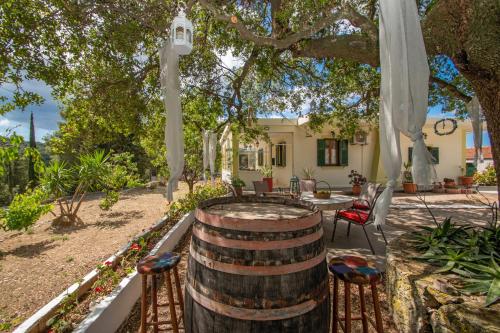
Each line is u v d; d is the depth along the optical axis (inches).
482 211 284.2
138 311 106.9
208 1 138.3
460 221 241.4
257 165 668.1
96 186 287.0
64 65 160.1
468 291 72.5
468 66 102.8
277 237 57.9
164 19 154.8
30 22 134.9
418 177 80.4
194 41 217.6
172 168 135.7
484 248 95.0
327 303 65.1
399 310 91.4
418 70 81.1
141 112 226.1
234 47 213.6
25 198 224.4
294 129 460.8
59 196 245.8
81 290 107.7
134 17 148.9
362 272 67.4
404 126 81.0
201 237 63.9
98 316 83.0
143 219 279.0
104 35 158.6
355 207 202.2
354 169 474.0
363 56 129.5
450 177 476.1
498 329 57.6
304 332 58.7
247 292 56.7
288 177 499.5
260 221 58.0
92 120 231.6
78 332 74.7
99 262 155.3
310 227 62.2
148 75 219.8
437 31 101.8
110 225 251.6
